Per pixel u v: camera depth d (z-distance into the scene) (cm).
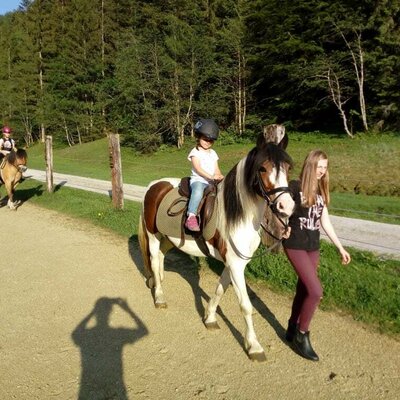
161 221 451
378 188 1350
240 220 351
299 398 319
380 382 334
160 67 2995
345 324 426
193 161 403
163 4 3456
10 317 473
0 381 351
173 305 495
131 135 3152
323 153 337
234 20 2855
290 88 2695
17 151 1123
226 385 338
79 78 4116
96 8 4200
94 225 913
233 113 3259
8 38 5191
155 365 369
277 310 466
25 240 814
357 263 573
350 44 2372
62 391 336
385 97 2423
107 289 553
